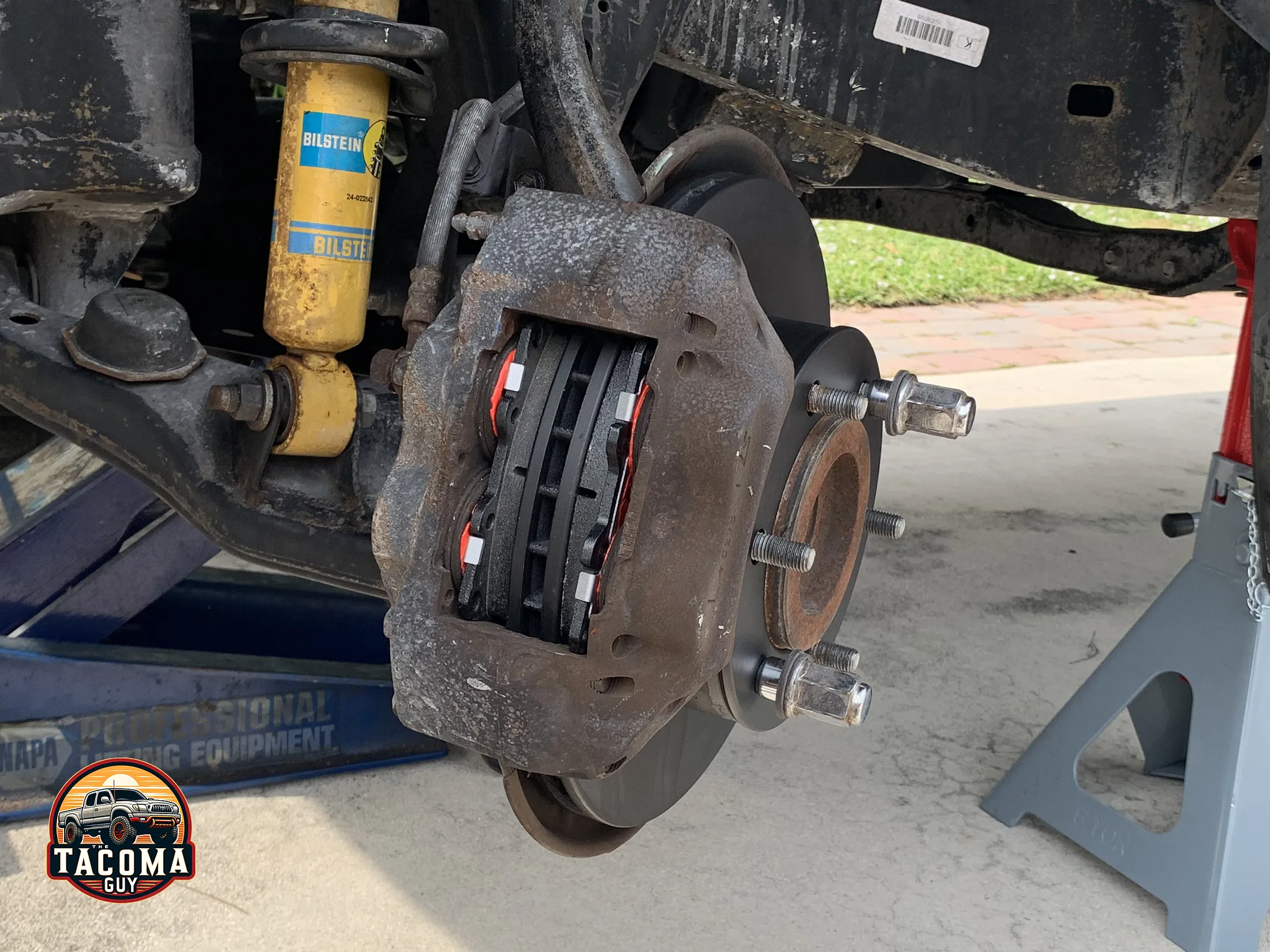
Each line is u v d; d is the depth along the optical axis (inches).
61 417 43.3
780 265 43.8
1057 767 67.4
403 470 33.2
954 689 84.0
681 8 46.8
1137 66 54.2
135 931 55.4
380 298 66.0
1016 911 60.9
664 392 30.9
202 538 69.2
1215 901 58.3
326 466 45.6
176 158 40.1
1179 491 132.0
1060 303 241.6
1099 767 76.3
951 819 68.9
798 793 70.1
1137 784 74.1
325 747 69.6
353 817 65.7
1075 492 129.7
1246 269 64.4
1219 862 58.7
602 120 39.5
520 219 33.5
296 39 39.9
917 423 39.4
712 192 39.3
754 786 70.5
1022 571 106.2
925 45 51.4
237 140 69.1
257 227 70.5
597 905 58.9
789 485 38.4
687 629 31.2
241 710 67.2
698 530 31.1
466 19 52.7
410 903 58.4
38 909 56.5
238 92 68.2
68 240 45.4
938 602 98.5
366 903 58.3
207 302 70.9
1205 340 217.0
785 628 39.4
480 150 41.3
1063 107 54.2
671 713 32.8
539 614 33.7
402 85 44.3
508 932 56.6
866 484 44.5
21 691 62.7
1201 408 168.2
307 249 41.9
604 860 62.5
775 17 48.9
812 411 38.5
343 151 41.7
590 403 32.8
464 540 33.0
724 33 48.4
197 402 43.8
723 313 31.5
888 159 75.1
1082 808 65.8
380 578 45.5
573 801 39.5
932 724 79.0
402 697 33.3
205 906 57.5
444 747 72.7
